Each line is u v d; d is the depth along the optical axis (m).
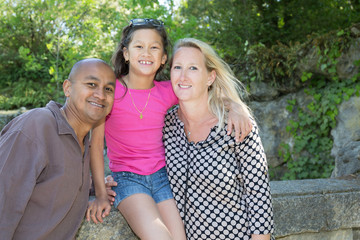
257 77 5.20
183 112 1.93
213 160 1.74
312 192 2.39
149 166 1.95
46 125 1.46
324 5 6.83
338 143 4.75
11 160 1.36
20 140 1.39
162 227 1.71
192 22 4.98
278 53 5.08
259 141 1.78
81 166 1.57
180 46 1.97
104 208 1.83
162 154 2.02
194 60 1.88
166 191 1.94
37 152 1.40
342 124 4.73
